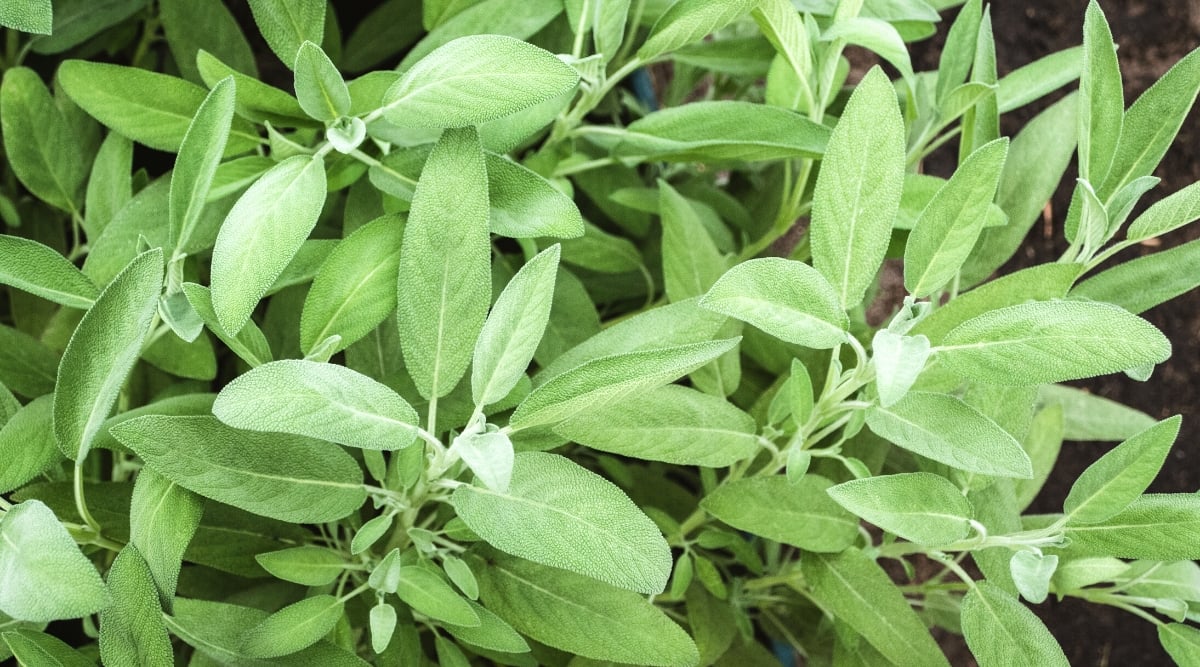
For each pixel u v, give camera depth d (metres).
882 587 0.65
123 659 0.54
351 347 0.65
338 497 0.59
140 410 0.62
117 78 0.62
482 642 0.60
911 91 0.66
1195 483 1.04
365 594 0.64
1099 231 0.63
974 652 0.62
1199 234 1.05
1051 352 0.57
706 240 0.68
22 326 0.70
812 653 0.78
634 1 0.75
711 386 0.68
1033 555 0.61
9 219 0.72
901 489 0.60
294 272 0.63
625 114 0.86
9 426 0.59
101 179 0.67
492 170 0.60
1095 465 0.61
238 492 0.57
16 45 0.73
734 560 0.75
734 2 0.62
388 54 0.78
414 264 0.58
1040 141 0.71
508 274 0.72
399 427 0.56
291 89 0.81
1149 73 1.10
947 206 0.59
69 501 0.61
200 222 0.64
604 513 0.56
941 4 0.75
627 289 0.79
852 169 0.59
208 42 0.69
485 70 0.57
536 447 0.62
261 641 0.58
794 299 0.58
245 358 0.59
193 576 0.67
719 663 0.74
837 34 0.63
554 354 0.70
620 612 0.62
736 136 0.66
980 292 0.61
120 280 0.55
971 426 0.59
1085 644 1.03
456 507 0.58
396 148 0.65
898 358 0.57
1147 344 0.56
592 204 0.81
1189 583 0.68
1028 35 1.09
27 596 0.52
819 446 0.72
